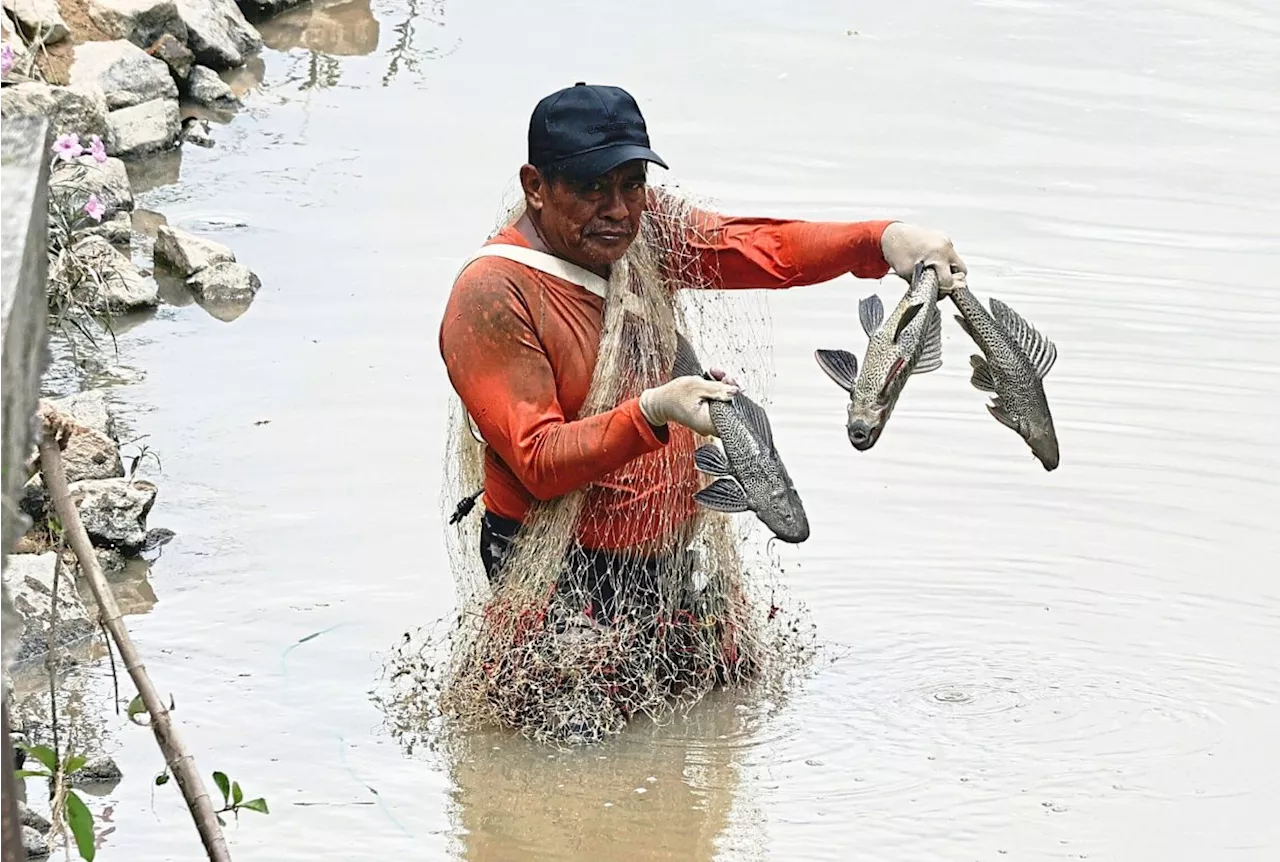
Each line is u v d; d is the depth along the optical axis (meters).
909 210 35.50
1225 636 22.67
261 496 25.56
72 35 40.56
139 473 25.94
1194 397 28.56
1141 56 44.97
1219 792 19.44
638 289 21.09
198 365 29.52
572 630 20.89
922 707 21.12
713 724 20.84
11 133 12.04
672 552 21.28
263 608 22.81
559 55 45.06
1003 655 22.23
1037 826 18.78
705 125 39.91
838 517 25.48
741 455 18.81
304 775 19.53
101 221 34.09
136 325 30.95
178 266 32.66
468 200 36.34
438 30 47.09
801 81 42.91
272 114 41.06
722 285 21.92
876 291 32.34
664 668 21.25
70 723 20.14
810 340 30.38
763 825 18.80
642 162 20.34
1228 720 20.86
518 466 20.33
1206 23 47.38
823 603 23.41
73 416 26.33
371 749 20.11
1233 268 33.09
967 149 38.84
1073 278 32.53
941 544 24.81
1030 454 27.19
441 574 23.81
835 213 35.22
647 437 19.58
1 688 8.60
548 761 20.06
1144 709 21.08
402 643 22.19
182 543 24.27
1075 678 21.73
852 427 18.00
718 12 48.22
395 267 33.22
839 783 19.70
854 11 48.41
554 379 20.75
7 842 8.99
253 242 34.28
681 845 18.45
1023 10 48.38
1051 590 23.72
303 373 29.34
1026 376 19.31
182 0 43.78
